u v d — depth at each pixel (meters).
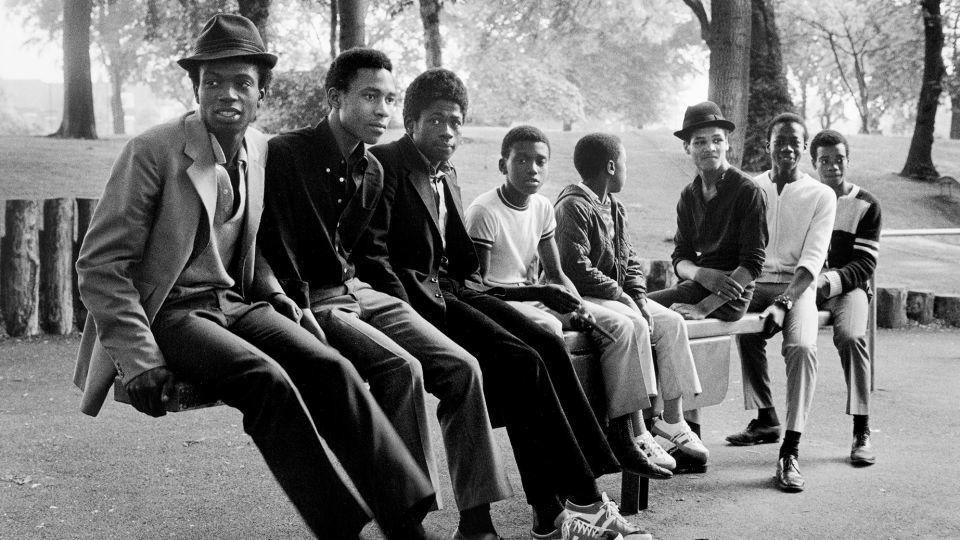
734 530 3.97
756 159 18.34
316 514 2.89
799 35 31.03
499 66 32.94
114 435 5.36
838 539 3.88
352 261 3.72
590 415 3.75
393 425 3.24
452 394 3.40
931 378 7.56
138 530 3.88
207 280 3.15
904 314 10.77
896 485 4.65
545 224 4.43
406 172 3.79
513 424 3.60
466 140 23.38
